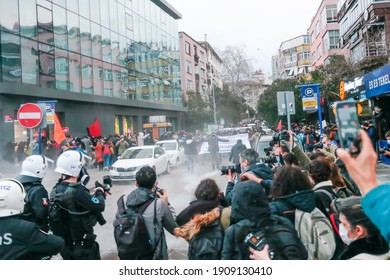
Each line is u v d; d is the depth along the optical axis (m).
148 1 39.62
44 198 3.78
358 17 30.59
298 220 2.95
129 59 34.28
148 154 16.84
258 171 4.34
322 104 20.09
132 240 3.43
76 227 3.82
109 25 30.81
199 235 3.22
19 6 20.67
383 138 14.16
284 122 34.38
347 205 2.41
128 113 33.69
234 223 2.82
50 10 23.30
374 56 24.97
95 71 28.31
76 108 25.84
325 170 3.90
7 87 19.25
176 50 47.59
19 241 2.71
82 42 26.70
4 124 19.33
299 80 35.34
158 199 3.72
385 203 1.22
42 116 10.09
